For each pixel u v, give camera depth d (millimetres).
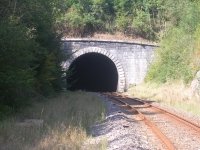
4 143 12547
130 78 50156
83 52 49531
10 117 17969
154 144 13281
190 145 13266
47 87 29094
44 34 29297
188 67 38188
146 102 31156
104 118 19344
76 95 34156
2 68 18672
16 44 18906
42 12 27938
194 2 45562
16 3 22609
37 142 12742
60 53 34375
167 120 19750
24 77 19531
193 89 31672
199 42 38969
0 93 19016
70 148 12031
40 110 20734
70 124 16000
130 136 13930
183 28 44562
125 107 26422
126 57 50094
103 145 12406
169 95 33281
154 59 49219
